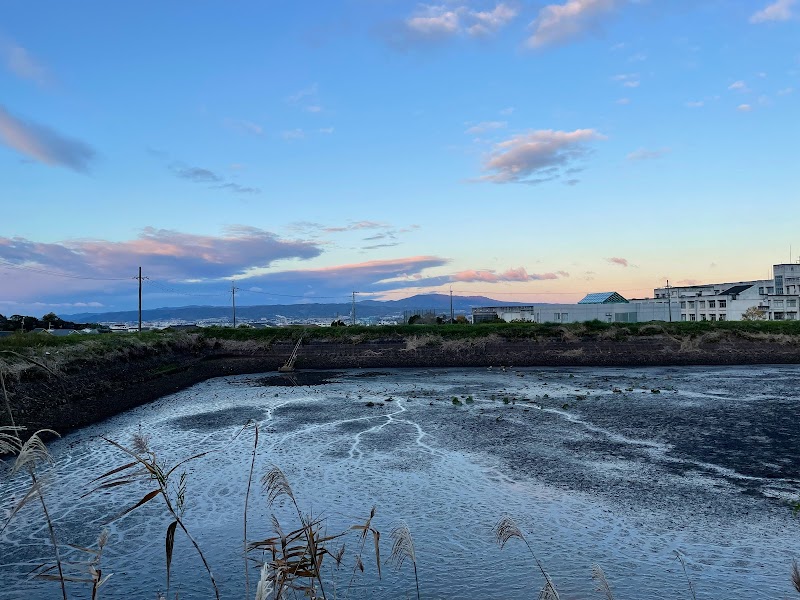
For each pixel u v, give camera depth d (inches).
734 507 470.0
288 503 490.6
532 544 397.4
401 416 921.5
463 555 380.5
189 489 534.9
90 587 345.7
